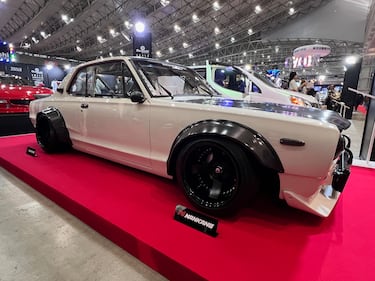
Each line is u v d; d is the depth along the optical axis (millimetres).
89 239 1677
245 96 5164
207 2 13977
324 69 34062
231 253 1388
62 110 2992
